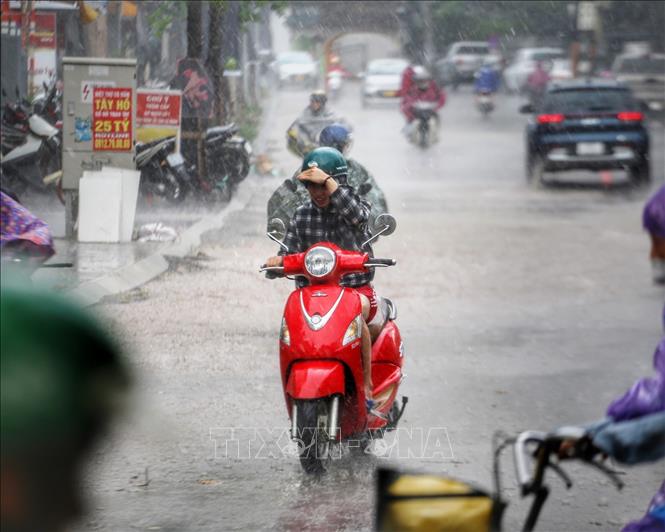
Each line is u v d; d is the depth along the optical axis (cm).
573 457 511
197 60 3828
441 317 2080
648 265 2697
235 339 1855
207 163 3891
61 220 3281
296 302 1166
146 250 2725
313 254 1173
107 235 2870
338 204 1233
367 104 10525
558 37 13188
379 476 367
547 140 4516
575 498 1080
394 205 3991
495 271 2600
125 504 1040
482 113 9538
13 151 3419
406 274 2550
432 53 13900
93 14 4881
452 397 1492
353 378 1152
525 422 1369
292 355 1141
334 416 1116
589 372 1647
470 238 3139
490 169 5481
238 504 1054
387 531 355
